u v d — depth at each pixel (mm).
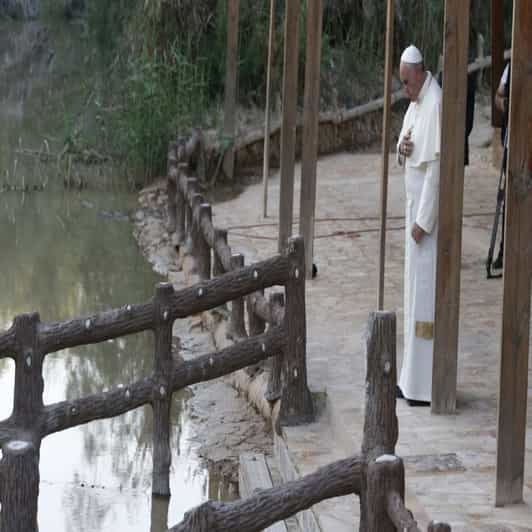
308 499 9727
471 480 12586
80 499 14930
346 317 18875
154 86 31922
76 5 57844
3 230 28453
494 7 20750
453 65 13891
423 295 14633
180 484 15211
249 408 17188
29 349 13414
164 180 31766
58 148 36000
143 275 24719
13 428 13500
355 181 30016
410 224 14680
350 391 15477
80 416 13953
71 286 23969
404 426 14125
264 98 33312
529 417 14227
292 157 21609
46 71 51469
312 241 21141
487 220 25203
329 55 34625
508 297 11633
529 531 11297
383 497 9617
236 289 14711
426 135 14273
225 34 33094
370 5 35156
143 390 14547
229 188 30312
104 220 29422
